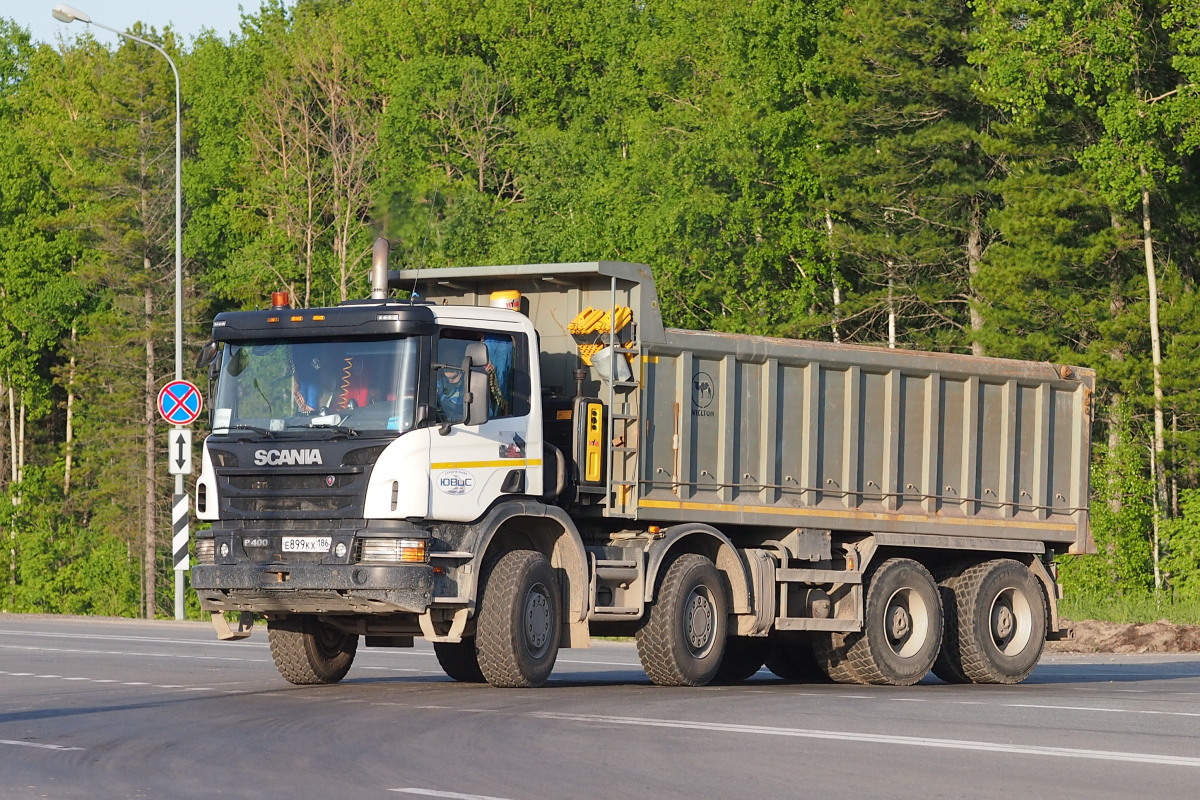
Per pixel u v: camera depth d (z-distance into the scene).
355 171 91.00
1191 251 70.38
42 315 113.81
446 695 21.25
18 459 120.12
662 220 78.19
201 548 21.88
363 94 99.81
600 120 102.31
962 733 17.20
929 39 75.19
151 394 102.19
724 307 80.25
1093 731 17.56
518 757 15.08
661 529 23.81
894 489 26.36
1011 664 27.23
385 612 21.20
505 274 24.03
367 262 87.50
